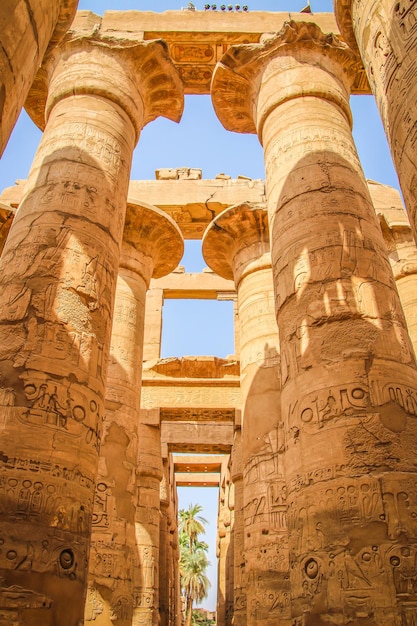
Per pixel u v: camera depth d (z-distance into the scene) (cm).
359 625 416
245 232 1269
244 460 1047
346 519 460
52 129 754
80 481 505
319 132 748
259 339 1134
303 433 532
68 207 646
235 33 1080
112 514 871
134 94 853
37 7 397
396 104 473
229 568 1975
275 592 874
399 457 479
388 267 628
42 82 966
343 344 551
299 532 495
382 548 438
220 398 1602
